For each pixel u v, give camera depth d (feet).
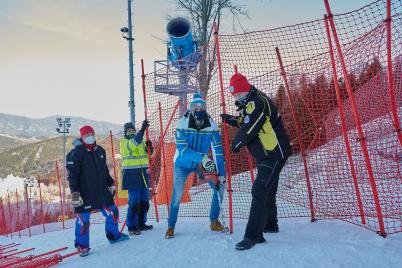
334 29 12.41
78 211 15.16
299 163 18.29
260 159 12.32
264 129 12.07
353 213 14.49
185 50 36.47
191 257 11.84
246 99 12.40
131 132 18.25
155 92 21.26
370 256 10.18
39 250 19.62
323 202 16.02
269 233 13.66
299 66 14.87
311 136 16.97
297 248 11.41
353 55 13.43
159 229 17.78
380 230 11.93
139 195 17.71
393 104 11.96
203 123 14.55
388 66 11.78
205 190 27.20
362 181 15.64
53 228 32.89
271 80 15.74
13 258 17.95
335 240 11.94
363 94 14.57
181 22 36.14
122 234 16.39
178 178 14.93
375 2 11.67
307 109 16.16
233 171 21.03
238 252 11.65
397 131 11.95
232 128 18.35
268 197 13.50
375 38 12.29
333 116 15.99
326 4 12.47
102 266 12.42
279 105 16.28
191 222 18.34
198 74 20.33
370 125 15.23
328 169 16.69
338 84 13.98
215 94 17.52
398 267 9.36
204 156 14.32
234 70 15.74
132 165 17.57
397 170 14.85
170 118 21.80
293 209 17.74
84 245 15.11
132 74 47.50
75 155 15.29
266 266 10.28
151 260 12.16
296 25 13.98
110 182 16.47
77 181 15.26
